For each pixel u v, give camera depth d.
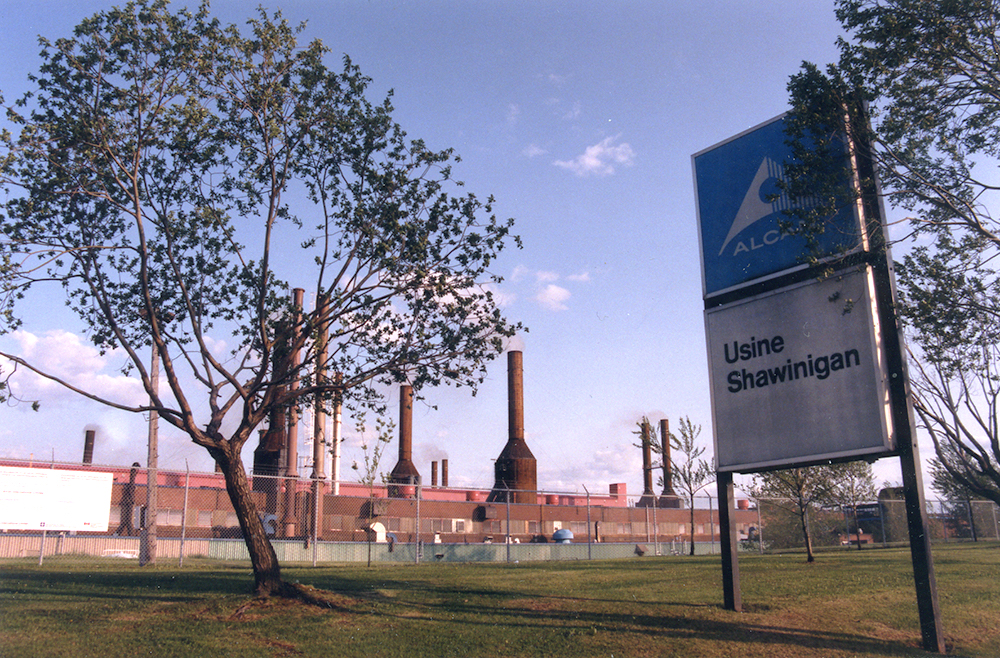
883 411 11.85
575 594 14.54
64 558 22.16
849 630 11.98
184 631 10.28
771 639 11.25
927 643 11.07
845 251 12.29
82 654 9.16
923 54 11.97
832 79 12.44
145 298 12.19
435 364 13.41
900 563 21.30
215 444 12.21
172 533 29.67
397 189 13.19
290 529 31.64
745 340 13.91
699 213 15.05
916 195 12.52
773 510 37.06
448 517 40.00
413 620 11.63
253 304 13.24
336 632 10.64
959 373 14.14
